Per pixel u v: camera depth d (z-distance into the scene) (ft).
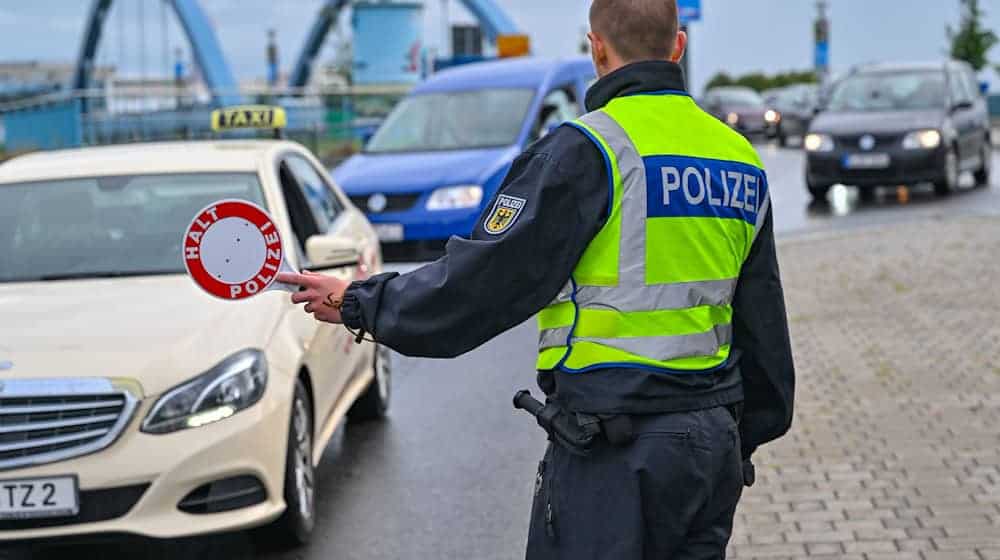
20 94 301.22
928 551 20.03
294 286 11.75
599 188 11.27
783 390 12.69
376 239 31.99
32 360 19.43
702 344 11.61
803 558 19.98
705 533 11.87
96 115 103.09
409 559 21.01
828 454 25.53
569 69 59.00
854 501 22.62
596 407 11.35
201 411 19.40
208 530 19.30
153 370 19.45
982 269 47.32
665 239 11.44
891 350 35.09
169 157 26.58
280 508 20.26
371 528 22.59
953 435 26.50
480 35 170.30
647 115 11.64
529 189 11.24
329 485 25.21
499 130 54.34
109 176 25.76
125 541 19.11
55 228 24.56
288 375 20.98
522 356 37.88
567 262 11.25
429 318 11.29
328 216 29.09
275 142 28.99
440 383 34.40
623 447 11.37
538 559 11.73
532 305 11.27
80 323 20.61
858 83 77.92
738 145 12.15
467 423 29.91
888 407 29.07
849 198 76.43
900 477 23.85
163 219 24.67
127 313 21.06
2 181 25.86
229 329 20.63
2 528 19.11
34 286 23.00
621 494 11.31
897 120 73.10
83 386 19.20
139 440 19.15
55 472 18.95
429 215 49.55
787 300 43.42
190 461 19.17
